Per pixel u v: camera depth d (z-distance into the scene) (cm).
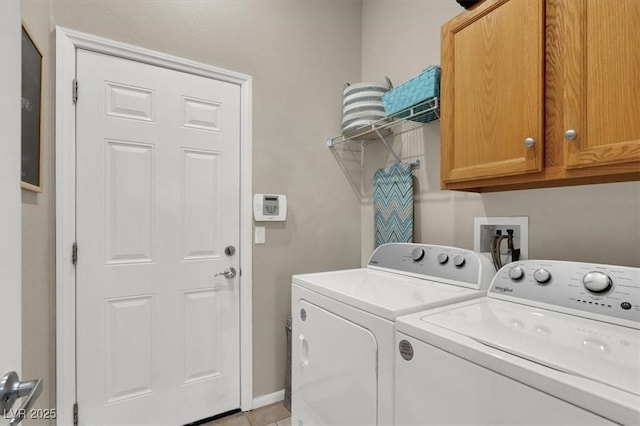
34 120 126
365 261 237
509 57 113
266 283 204
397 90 169
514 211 146
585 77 94
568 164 97
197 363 182
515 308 101
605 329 81
